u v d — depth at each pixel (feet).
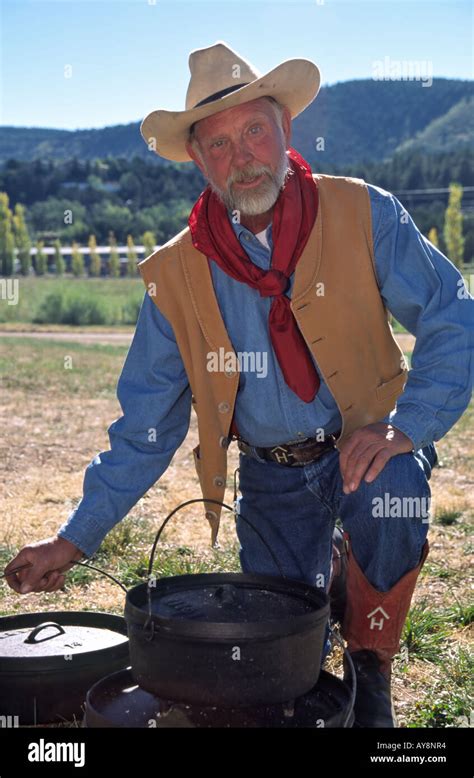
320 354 10.04
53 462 26.61
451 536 18.53
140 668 7.74
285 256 9.84
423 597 14.62
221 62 10.17
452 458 27.43
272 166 9.72
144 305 10.59
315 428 10.42
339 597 11.91
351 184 10.30
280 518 10.96
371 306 10.19
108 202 375.04
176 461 26.99
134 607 7.72
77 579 15.03
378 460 9.05
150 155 499.51
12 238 215.10
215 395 10.33
